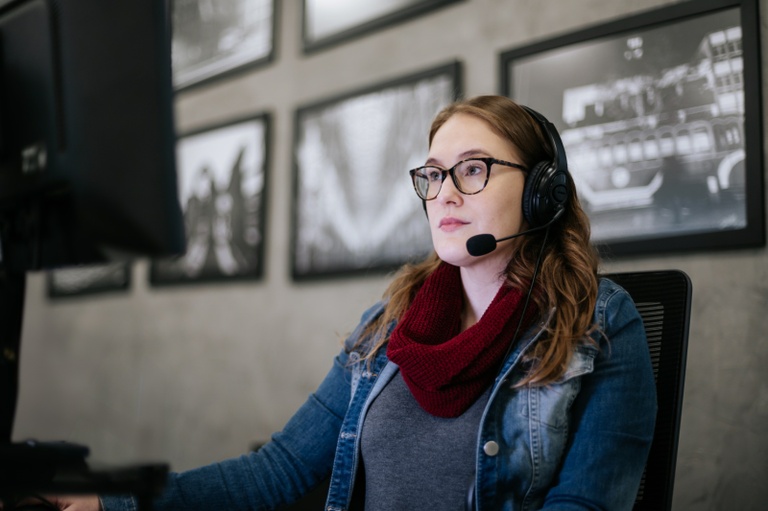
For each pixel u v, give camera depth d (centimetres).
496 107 114
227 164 288
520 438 102
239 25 293
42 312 372
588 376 103
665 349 110
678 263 175
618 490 95
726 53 171
